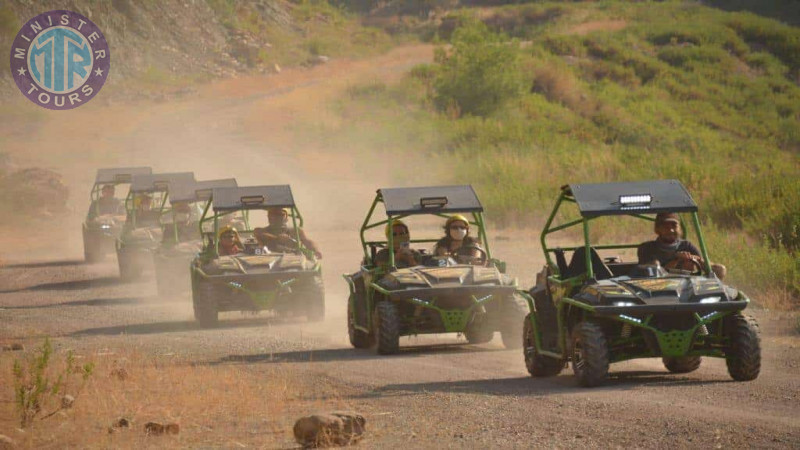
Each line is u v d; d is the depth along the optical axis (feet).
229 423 98.68
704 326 107.34
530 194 355.15
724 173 390.21
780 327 151.23
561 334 111.96
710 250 209.97
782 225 248.32
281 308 175.73
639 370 119.85
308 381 119.96
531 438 86.12
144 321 185.88
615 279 109.50
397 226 149.18
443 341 153.89
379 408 102.53
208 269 173.27
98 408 106.42
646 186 114.93
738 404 95.35
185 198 229.25
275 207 185.57
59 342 161.79
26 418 101.04
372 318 143.13
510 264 241.96
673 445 80.69
